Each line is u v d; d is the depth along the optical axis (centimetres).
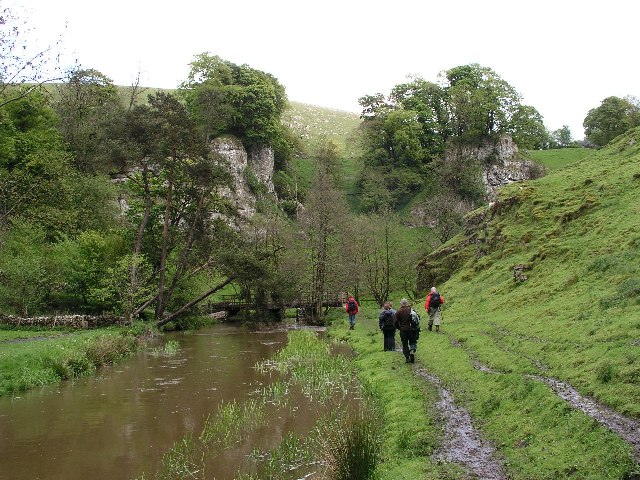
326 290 5212
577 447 972
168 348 3141
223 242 4441
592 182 3950
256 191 9150
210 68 9569
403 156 10481
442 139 10781
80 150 6712
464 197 9088
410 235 8750
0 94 2962
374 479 1021
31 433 1491
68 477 1177
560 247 3189
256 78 9819
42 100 3297
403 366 2089
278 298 4947
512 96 10219
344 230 5191
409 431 1270
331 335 3778
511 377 1477
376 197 9450
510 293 3100
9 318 3538
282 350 2966
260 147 9769
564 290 2617
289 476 1159
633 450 892
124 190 6212
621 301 1970
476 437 1190
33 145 5744
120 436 1462
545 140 12612
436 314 2770
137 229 4841
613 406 1112
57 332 3425
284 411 1683
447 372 1848
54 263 4175
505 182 9562
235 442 1398
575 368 1434
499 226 4312
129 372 2419
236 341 3709
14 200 4569
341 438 1123
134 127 4209
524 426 1148
